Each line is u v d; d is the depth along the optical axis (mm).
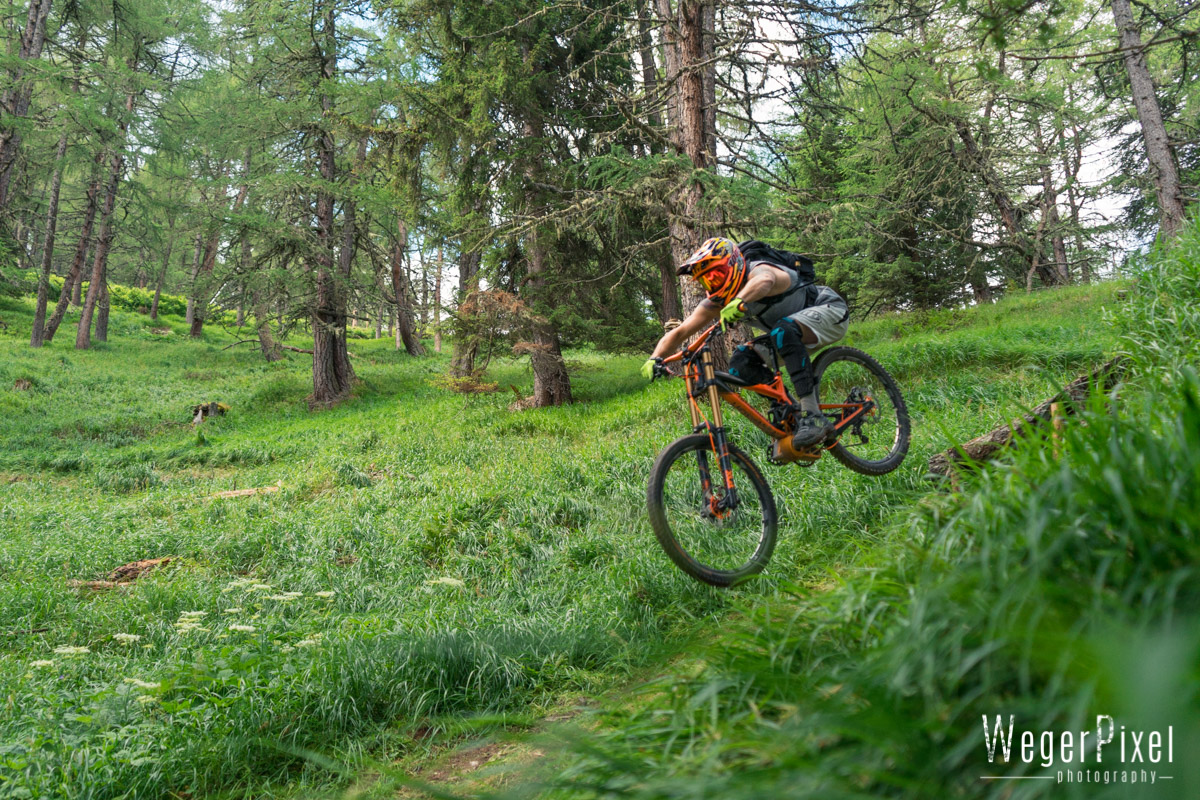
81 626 5227
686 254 9359
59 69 19625
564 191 12469
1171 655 853
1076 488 1348
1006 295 16281
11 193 23656
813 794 1001
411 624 4363
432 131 12711
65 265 42875
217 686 3572
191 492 10211
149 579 6191
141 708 3408
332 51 19312
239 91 21672
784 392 3561
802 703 1308
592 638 4043
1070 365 6844
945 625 1250
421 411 15906
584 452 8805
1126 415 1905
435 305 13953
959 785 1041
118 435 16078
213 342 34344
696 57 9523
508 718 1922
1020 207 15812
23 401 18156
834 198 9195
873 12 8609
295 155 20594
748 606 3201
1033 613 1136
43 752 2971
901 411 4113
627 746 1615
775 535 3502
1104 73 14242
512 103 12492
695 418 3492
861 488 4688
